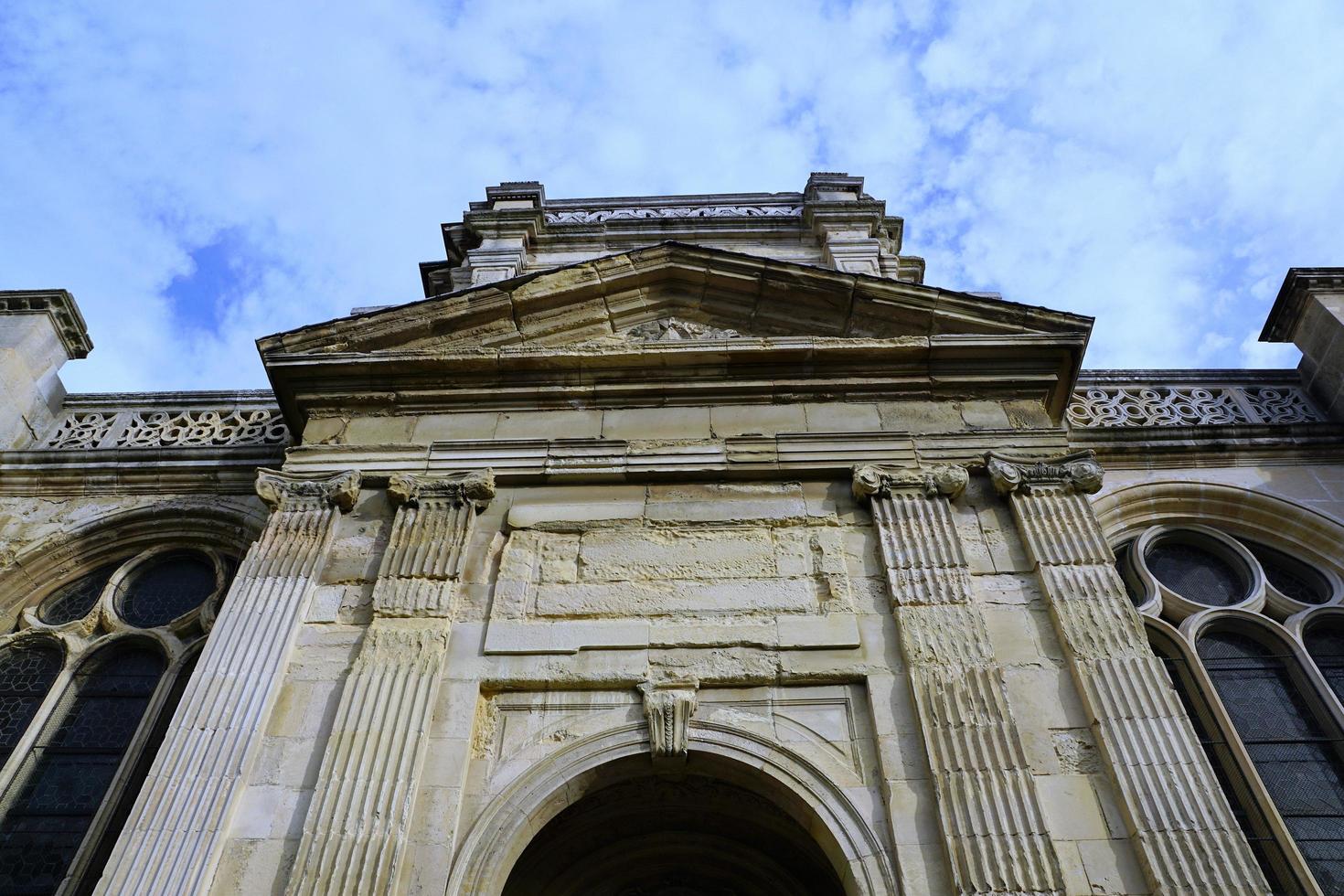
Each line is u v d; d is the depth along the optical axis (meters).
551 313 11.28
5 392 12.55
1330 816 9.13
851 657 8.12
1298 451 11.98
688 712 7.80
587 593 8.64
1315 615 10.67
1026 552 8.80
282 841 7.08
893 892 6.82
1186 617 10.66
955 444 9.73
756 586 8.66
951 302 10.75
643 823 9.19
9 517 12.00
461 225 16.53
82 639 11.02
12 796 9.66
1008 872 6.71
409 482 9.42
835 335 11.09
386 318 10.88
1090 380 13.04
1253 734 9.77
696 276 11.44
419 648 8.13
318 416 10.41
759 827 9.15
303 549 8.98
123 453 12.39
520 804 7.37
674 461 9.66
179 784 7.28
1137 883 6.78
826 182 16.92
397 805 7.17
